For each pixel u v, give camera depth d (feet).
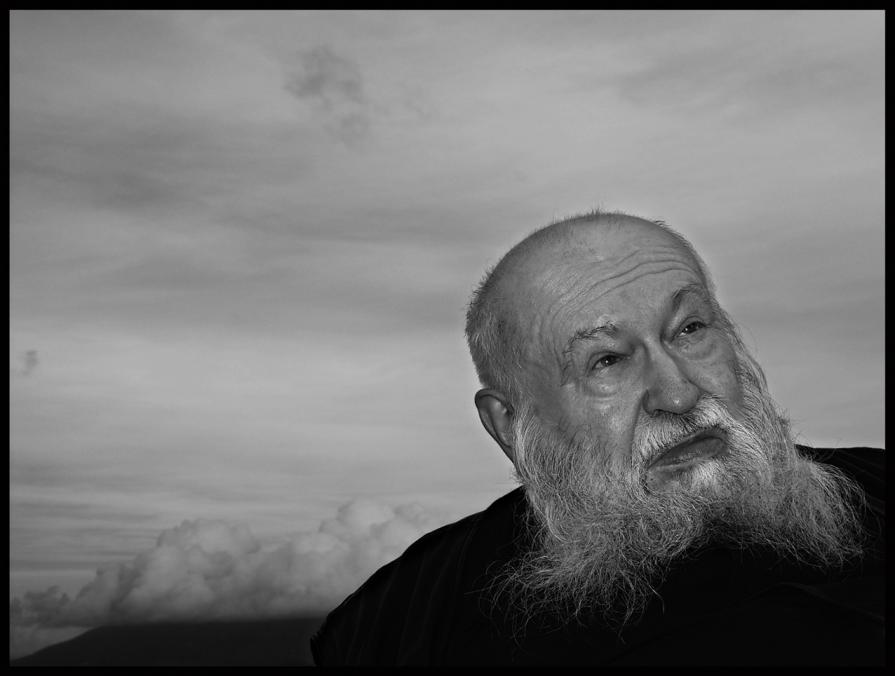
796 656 3.88
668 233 4.83
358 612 5.67
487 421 5.26
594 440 4.52
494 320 4.96
